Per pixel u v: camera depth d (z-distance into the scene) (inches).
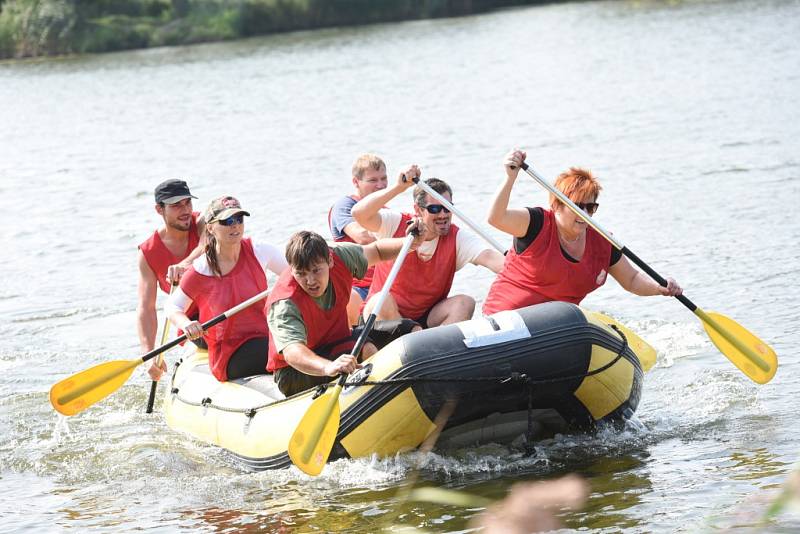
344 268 552.1
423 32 4082.2
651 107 1905.8
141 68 3622.0
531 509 260.7
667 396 631.8
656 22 3550.7
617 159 1461.6
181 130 2164.1
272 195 1428.4
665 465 510.9
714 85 2090.3
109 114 2514.8
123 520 503.8
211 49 4183.1
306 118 2183.8
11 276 1106.7
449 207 608.7
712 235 1021.2
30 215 1430.9
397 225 654.5
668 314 812.0
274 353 563.2
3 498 549.0
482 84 2482.8
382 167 714.2
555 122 1846.7
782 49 2541.8
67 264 1146.0
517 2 4862.2
